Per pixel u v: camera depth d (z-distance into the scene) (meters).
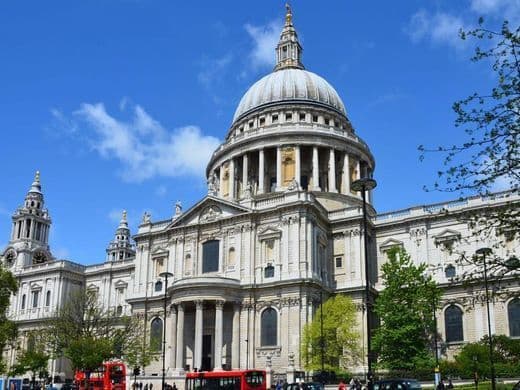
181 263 97.38
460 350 83.94
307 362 76.69
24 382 96.62
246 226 92.88
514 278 34.81
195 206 98.56
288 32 143.88
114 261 126.12
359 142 122.25
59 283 123.88
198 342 84.81
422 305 73.75
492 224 33.47
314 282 85.50
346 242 96.00
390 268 77.75
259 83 133.88
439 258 91.75
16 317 125.81
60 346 86.75
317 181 113.44
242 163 120.75
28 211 139.25
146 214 105.81
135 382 78.62
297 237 88.75
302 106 124.38
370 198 121.44
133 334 90.75
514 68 30.59
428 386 67.25
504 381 68.19
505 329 82.69
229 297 87.69
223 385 65.50
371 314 91.06
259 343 86.62
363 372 81.88
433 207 95.56
